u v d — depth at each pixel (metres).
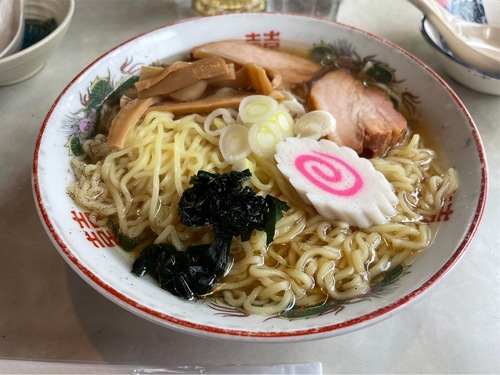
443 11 0.28
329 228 0.21
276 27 0.28
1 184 0.24
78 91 0.23
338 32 0.27
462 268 0.21
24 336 0.18
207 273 0.19
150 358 0.18
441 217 0.20
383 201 0.20
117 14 0.34
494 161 0.25
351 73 0.27
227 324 0.15
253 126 0.22
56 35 0.26
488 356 0.18
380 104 0.25
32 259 0.21
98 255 0.18
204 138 0.23
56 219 0.18
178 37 0.27
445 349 0.18
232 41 0.28
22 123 0.26
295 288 0.19
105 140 0.23
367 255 0.20
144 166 0.22
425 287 0.16
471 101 0.27
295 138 0.22
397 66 0.25
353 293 0.18
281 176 0.22
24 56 0.25
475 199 0.19
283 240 0.20
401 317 0.19
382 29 0.32
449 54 0.27
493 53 0.27
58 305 0.19
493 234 0.22
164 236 0.20
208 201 0.19
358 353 0.18
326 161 0.21
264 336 0.15
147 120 0.23
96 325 0.19
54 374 0.16
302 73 0.27
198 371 0.17
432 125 0.23
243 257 0.20
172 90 0.24
